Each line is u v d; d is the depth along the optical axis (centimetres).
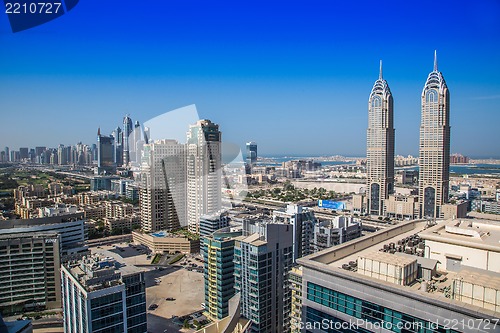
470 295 4762
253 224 13138
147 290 18925
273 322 12681
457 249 6147
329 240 16800
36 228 18188
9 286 15875
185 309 16738
